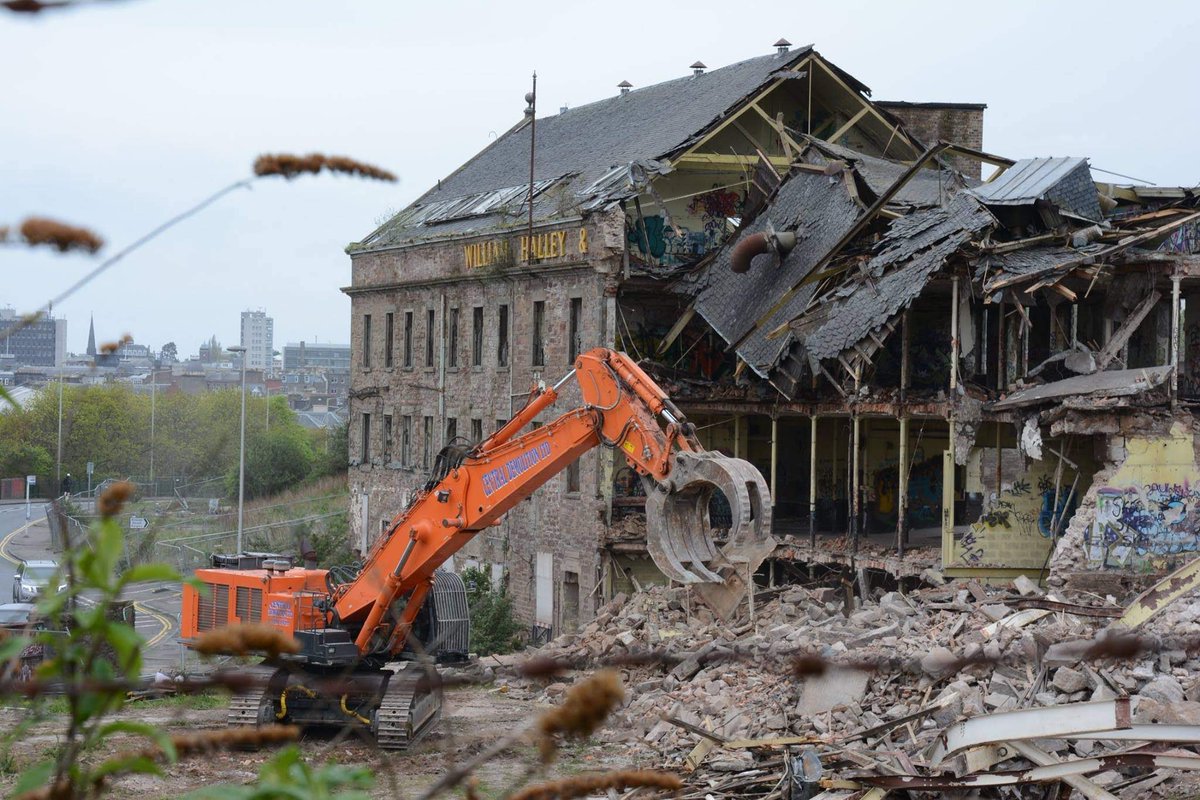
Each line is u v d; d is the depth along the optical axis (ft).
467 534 200.03
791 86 385.50
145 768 31.94
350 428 487.20
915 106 426.10
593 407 189.88
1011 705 166.71
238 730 34.17
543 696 225.15
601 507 357.00
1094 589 243.19
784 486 373.61
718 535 330.13
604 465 357.82
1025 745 148.46
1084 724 141.90
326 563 453.58
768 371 307.37
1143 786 146.51
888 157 401.08
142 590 376.27
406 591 204.64
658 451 182.19
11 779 157.89
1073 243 260.42
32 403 393.29
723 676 209.77
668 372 345.10
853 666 92.94
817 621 237.45
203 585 30.22
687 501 182.91
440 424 430.61
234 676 36.83
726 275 340.39
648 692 216.33
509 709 220.23
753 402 331.36
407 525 203.51
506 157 481.87
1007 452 295.07
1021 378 269.85
